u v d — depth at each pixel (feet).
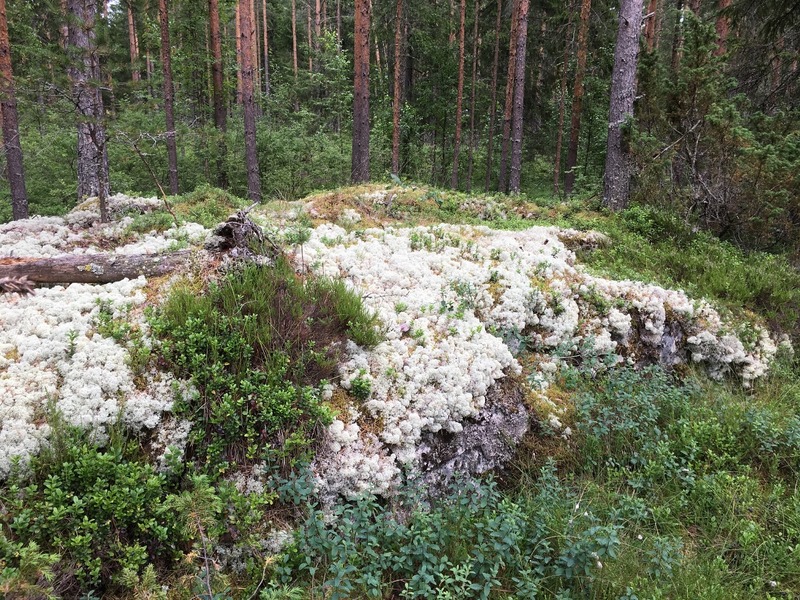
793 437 15.25
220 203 28.45
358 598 10.27
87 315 13.35
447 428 14.02
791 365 21.79
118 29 21.71
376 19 77.56
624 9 34.12
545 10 72.28
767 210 28.22
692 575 11.51
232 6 71.20
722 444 15.60
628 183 35.04
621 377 17.35
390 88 87.97
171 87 48.37
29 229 21.76
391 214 30.86
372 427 13.07
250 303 13.76
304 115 62.90
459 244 21.79
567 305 19.40
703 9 54.13
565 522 12.01
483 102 78.64
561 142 68.74
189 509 9.84
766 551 12.26
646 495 14.01
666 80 31.58
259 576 10.46
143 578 9.61
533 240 25.23
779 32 39.78
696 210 31.45
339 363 13.73
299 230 18.90
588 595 10.82
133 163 49.44
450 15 74.38
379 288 17.51
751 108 40.22
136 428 11.51
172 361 12.39
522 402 15.88
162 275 15.35
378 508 12.10
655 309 20.42
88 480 10.17
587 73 66.03
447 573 10.94
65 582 9.30
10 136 38.52
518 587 10.55
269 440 11.97
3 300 14.02
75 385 11.53
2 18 34.83
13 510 9.66
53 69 20.47
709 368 21.02
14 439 10.48
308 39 101.45
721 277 24.03
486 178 71.46
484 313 17.71
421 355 14.78
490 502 12.44
